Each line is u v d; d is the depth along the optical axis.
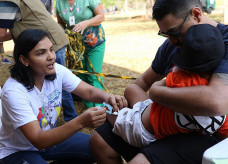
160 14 1.73
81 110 4.29
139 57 7.19
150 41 9.17
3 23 3.10
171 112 1.75
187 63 1.63
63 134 1.93
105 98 2.28
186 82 1.66
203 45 1.57
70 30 3.92
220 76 1.60
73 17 4.00
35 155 2.14
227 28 1.77
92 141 2.11
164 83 1.80
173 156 1.74
